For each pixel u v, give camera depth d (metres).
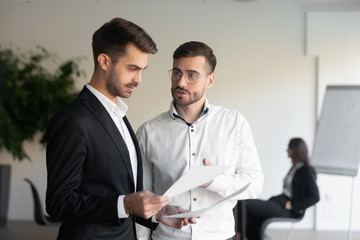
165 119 2.30
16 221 7.59
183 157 2.21
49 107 7.27
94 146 1.66
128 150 1.76
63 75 7.33
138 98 7.49
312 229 7.32
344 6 6.63
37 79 7.33
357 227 7.18
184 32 7.49
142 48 1.68
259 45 7.49
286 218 5.08
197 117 2.27
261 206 5.19
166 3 7.49
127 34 1.66
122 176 1.72
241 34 7.48
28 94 7.32
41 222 5.36
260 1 7.46
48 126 1.66
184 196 2.16
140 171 1.92
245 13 7.49
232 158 2.23
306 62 7.44
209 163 1.96
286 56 7.45
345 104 5.82
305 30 7.42
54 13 7.65
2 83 7.23
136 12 7.52
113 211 1.58
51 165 1.61
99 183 1.69
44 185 7.68
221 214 2.18
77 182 1.63
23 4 7.68
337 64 7.28
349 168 5.45
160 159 2.25
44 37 7.66
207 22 7.48
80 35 7.62
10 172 7.46
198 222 2.14
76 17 7.63
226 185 2.08
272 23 7.46
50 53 7.64
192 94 2.12
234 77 7.48
